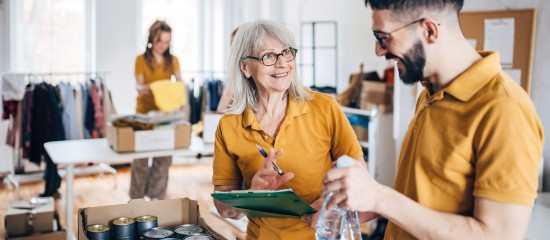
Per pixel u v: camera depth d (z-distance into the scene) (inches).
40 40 272.7
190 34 307.3
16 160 253.1
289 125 81.8
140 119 169.8
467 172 52.4
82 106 253.4
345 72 277.6
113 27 285.9
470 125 51.6
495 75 52.4
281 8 303.0
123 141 163.3
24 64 267.9
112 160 161.0
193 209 82.8
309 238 81.5
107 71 286.0
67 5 277.0
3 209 216.2
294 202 65.7
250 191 63.9
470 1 150.9
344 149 83.2
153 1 298.4
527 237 101.3
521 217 48.8
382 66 260.1
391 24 52.7
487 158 50.1
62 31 277.3
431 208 54.5
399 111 173.5
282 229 81.4
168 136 168.2
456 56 53.1
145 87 217.3
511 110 49.6
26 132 237.6
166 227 81.8
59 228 164.7
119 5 285.9
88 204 223.1
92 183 259.0
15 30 265.6
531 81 145.2
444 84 54.4
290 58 80.5
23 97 237.0
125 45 289.3
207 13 306.7
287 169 81.4
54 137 240.4
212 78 300.0
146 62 221.6
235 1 307.0
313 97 84.5
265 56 79.1
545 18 142.7
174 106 214.5
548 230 105.5
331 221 56.1
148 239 74.3
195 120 287.3
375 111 198.2
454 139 52.7
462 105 52.9
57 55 277.3
